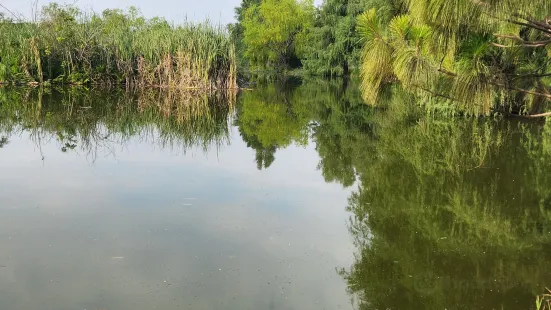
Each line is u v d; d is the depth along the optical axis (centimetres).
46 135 1077
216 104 1838
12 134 1074
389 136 1152
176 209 595
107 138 1070
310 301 386
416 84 434
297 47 4384
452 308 371
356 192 697
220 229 534
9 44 2042
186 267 439
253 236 518
